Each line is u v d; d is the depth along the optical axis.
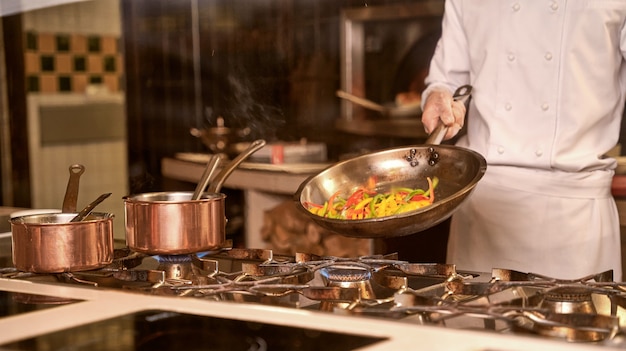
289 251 3.01
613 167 2.04
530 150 1.99
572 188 1.96
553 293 1.18
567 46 1.95
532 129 2.00
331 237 2.86
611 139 2.01
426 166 1.59
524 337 0.93
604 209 1.99
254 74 4.67
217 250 1.50
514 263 2.04
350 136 4.30
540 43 1.97
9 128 4.31
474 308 1.06
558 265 1.99
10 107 4.30
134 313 1.10
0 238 1.83
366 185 1.60
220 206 1.48
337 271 1.34
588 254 1.97
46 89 4.34
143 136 4.67
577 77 1.95
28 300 1.19
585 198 1.97
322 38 4.42
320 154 3.51
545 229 1.99
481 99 2.06
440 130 1.81
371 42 4.21
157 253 1.42
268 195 3.13
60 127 4.40
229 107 4.74
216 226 1.46
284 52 4.56
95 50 4.48
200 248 1.43
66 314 1.10
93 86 4.49
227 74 4.74
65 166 4.43
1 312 1.12
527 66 1.99
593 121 1.96
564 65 1.95
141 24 4.62
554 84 1.96
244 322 1.03
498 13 2.03
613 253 2.03
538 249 2.00
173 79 4.74
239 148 3.89
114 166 4.60
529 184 1.99
